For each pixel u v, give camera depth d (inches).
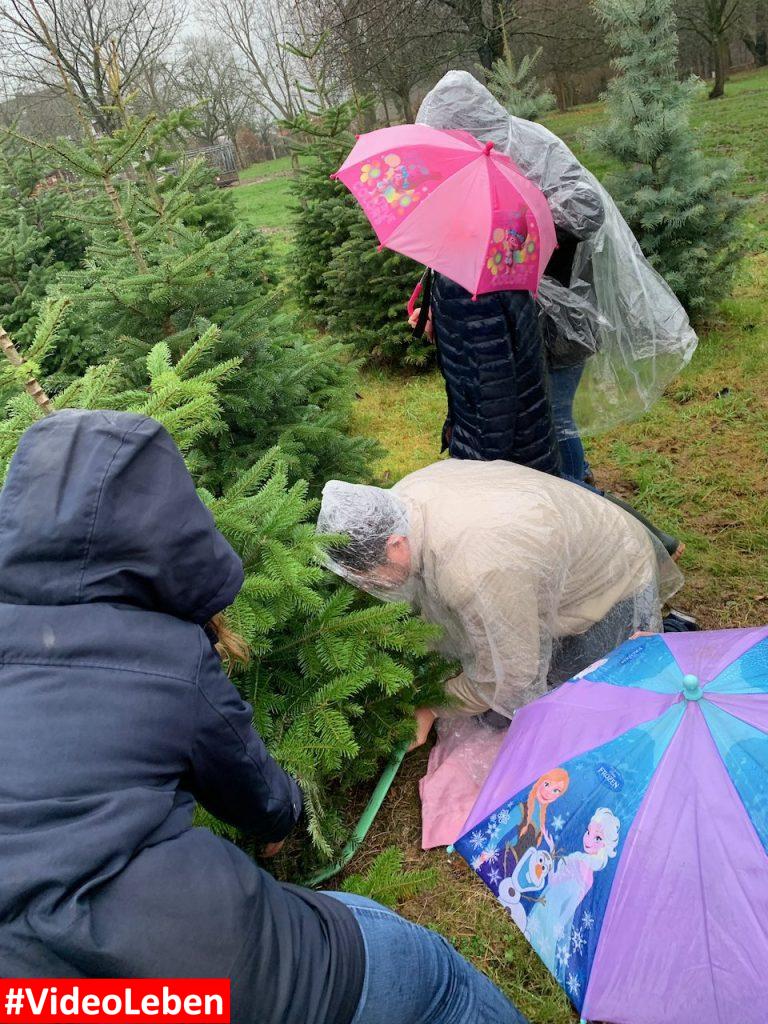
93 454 46.1
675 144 224.4
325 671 92.7
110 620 45.2
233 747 49.9
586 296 127.2
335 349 150.9
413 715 102.6
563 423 137.1
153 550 45.9
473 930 88.2
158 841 43.0
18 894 38.3
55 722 42.4
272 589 79.6
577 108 1192.2
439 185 104.5
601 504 104.0
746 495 155.2
